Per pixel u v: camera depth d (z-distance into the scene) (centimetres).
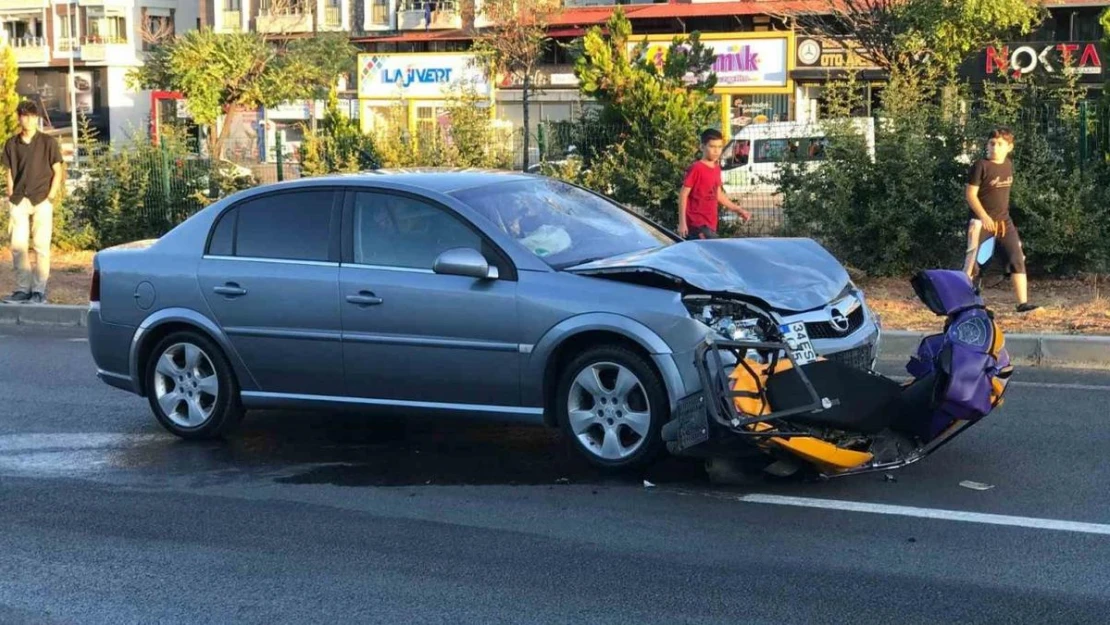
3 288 1580
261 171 2012
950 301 661
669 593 525
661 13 4344
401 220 752
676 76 1605
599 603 517
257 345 785
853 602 509
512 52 4053
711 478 680
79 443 824
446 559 577
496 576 553
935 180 1405
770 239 755
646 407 673
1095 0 3681
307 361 769
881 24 2620
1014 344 1006
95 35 6341
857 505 632
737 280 670
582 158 1634
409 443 795
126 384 844
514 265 710
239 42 4338
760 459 686
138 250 841
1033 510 618
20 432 858
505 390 712
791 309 661
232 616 517
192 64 4303
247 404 803
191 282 807
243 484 716
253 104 4478
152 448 807
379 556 584
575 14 4462
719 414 620
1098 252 1321
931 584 526
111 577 568
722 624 491
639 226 801
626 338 674
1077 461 702
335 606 524
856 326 696
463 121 1744
